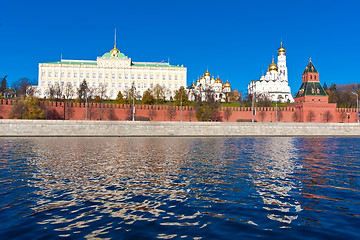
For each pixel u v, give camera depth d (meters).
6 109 75.44
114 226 11.16
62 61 152.25
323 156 31.66
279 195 15.52
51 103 79.62
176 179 19.30
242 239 10.02
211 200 14.58
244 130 72.38
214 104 93.25
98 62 149.12
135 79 150.00
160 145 44.09
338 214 12.54
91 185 17.42
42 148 37.94
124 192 15.97
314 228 10.97
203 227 11.09
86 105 77.12
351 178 19.89
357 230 10.76
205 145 44.66
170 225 11.30
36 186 17.05
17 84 114.56
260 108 93.75
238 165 25.12
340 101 133.12
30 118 74.25
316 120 90.56
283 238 10.09
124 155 31.27
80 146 41.19
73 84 145.75
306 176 20.56
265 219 11.95
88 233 10.47
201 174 21.03
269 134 73.25
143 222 11.59
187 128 70.00
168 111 87.81
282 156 31.44
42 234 10.31
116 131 66.69
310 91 92.69
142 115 86.56
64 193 15.61
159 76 151.50
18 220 11.65
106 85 148.25
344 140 58.03
